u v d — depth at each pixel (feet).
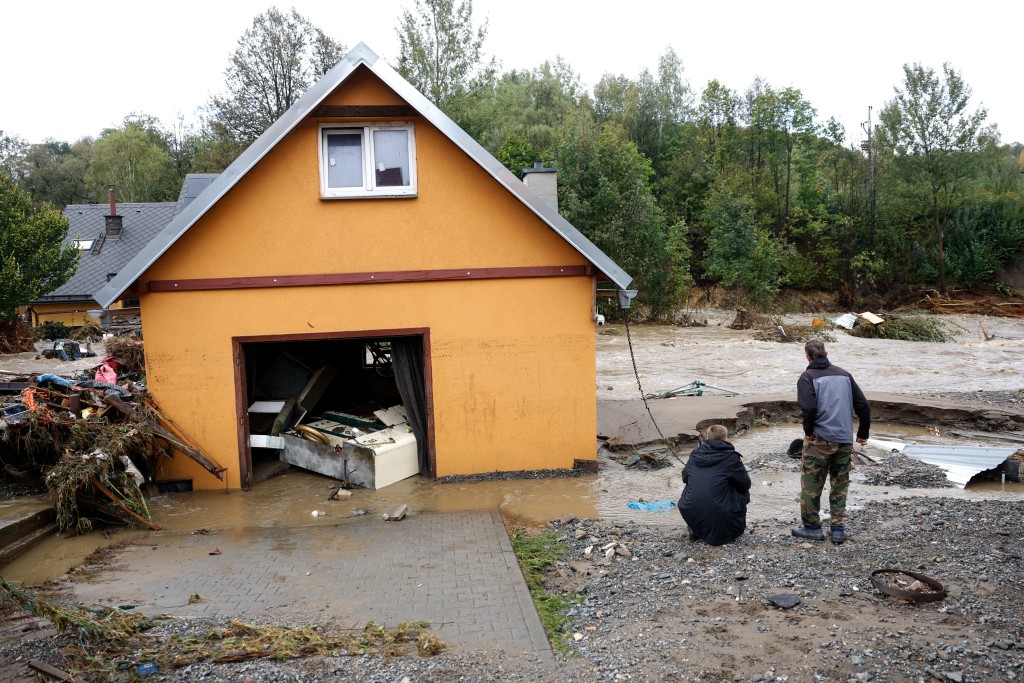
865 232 161.07
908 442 40.65
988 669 14.19
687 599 18.81
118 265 112.27
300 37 149.38
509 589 20.39
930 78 151.74
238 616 18.56
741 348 84.94
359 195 32.86
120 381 42.27
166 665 14.99
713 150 196.95
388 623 18.07
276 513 29.50
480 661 15.65
